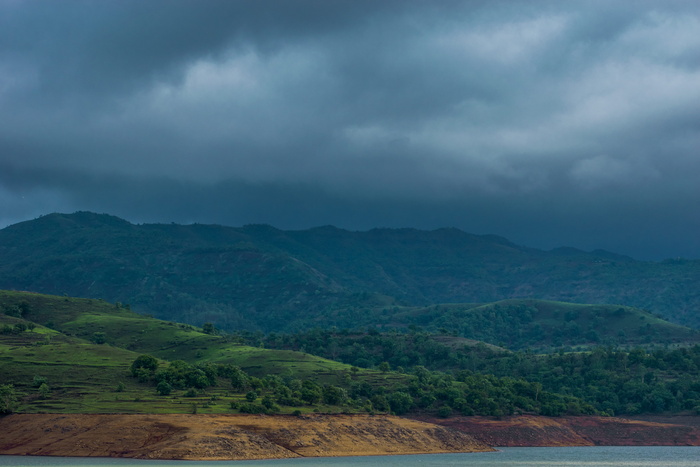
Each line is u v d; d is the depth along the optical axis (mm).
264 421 193500
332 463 168125
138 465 147875
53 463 152000
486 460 189500
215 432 175375
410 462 177750
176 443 167875
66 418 182250
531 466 172750
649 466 177375
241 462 164375
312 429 197125
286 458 176625
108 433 174500
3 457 164250
